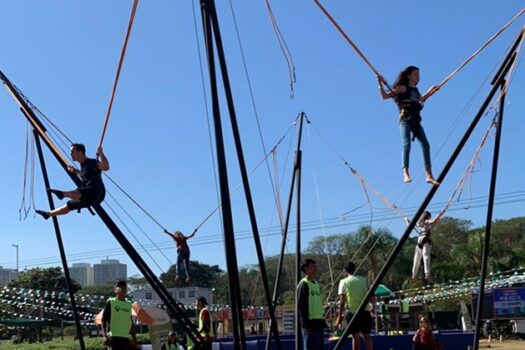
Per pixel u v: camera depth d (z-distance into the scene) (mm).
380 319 25922
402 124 8180
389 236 42562
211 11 7387
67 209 8359
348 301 11172
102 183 8508
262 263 8641
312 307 10344
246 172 8203
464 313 30484
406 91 8242
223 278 62125
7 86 9062
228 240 7434
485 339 36812
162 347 18000
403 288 41625
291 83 8648
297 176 13047
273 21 8586
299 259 12328
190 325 9016
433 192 7727
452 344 18188
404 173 8039
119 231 8469
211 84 7297
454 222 66438
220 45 7535
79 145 8523
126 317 11555
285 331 29859
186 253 15523
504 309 35906
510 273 42906
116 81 8281
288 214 13117
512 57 7707
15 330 47188
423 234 12070
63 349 25984
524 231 70312
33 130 10438
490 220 9352
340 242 44375
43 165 10617
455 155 7645
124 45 8078
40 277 54000
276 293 12883
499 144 9016
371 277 39500
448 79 8250
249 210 8406
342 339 8180
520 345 30578
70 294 11297
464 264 46156
